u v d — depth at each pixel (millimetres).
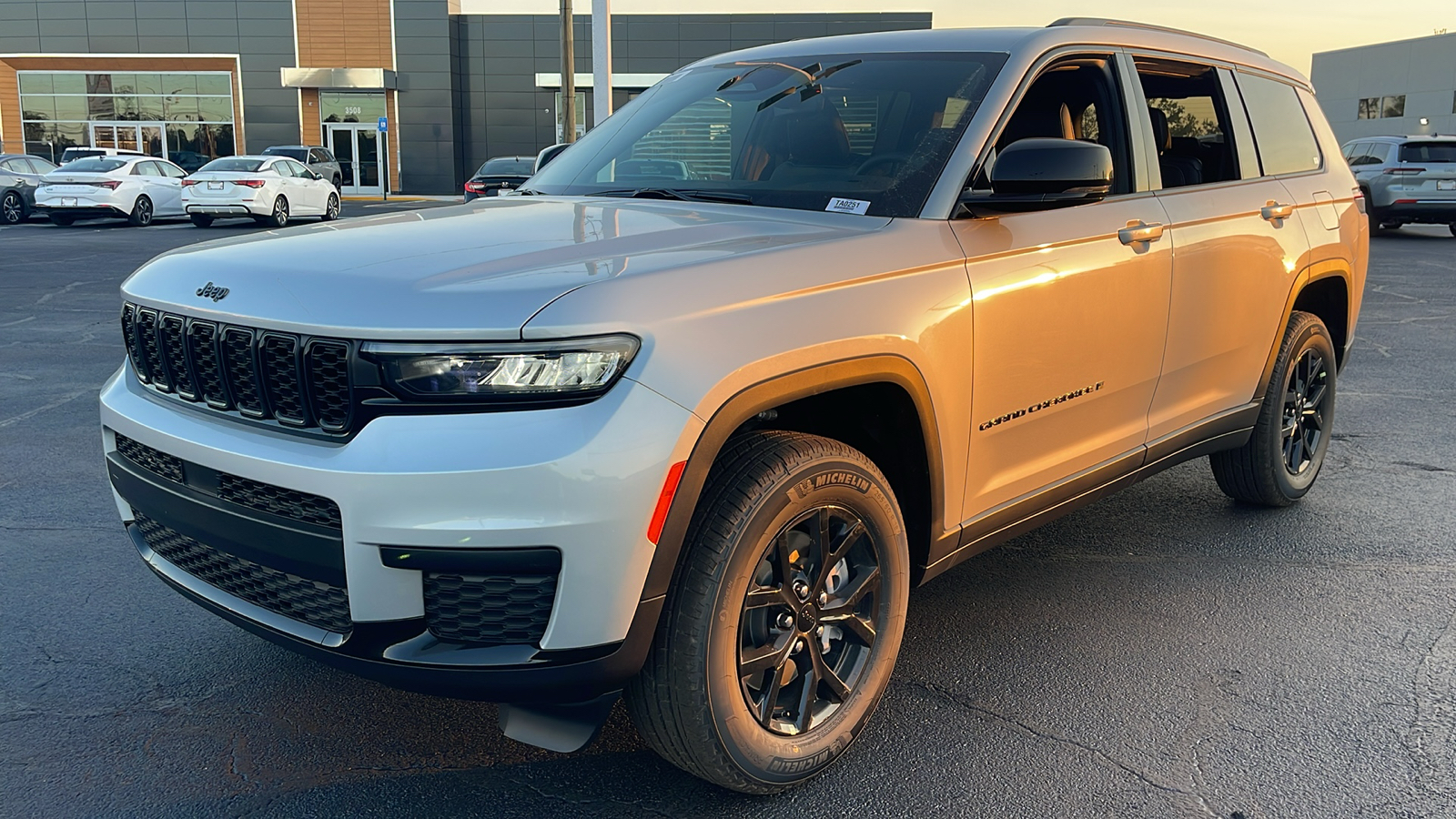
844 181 2980
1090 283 3109
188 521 2410
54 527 4379
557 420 2014
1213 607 3650
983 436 2859
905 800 2523
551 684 2125
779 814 2465
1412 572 3967
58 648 3291
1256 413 4211
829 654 2662
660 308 2131
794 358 2285
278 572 2262
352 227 2781
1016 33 3305
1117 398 3357
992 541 3070
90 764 2654
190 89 38719
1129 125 3473
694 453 2119
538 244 2457
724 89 3590
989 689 3072
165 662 3207
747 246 2455
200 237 20078
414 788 2566
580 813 2467
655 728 2330
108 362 8023
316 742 2777
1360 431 6098
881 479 2598
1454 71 47219
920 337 2574
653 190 3244
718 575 2234
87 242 18469
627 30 38250
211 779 2602
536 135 39750
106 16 38250
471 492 1990
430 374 2021
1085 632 3447
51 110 38906
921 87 3174
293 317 2168
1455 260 16109
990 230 2859
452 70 39156
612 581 2059
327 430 2150
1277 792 2557
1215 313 3727
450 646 2125
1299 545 4258
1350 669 3195
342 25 38219
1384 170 19609
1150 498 4902
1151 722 2889
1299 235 4176
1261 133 4203
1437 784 2588
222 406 2377
